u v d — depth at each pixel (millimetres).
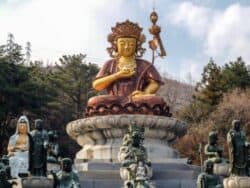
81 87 63344
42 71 66438
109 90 29641
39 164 18859
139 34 30359
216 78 61062
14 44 55938
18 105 51312
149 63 30031
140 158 20656
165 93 87250
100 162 24406
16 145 26484
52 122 57156
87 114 28297
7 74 51750
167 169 24438
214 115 56094
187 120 60500
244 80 60938
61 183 18250
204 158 51281
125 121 26094
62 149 56844
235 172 18969
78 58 65250
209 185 18641
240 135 19234
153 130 26672
